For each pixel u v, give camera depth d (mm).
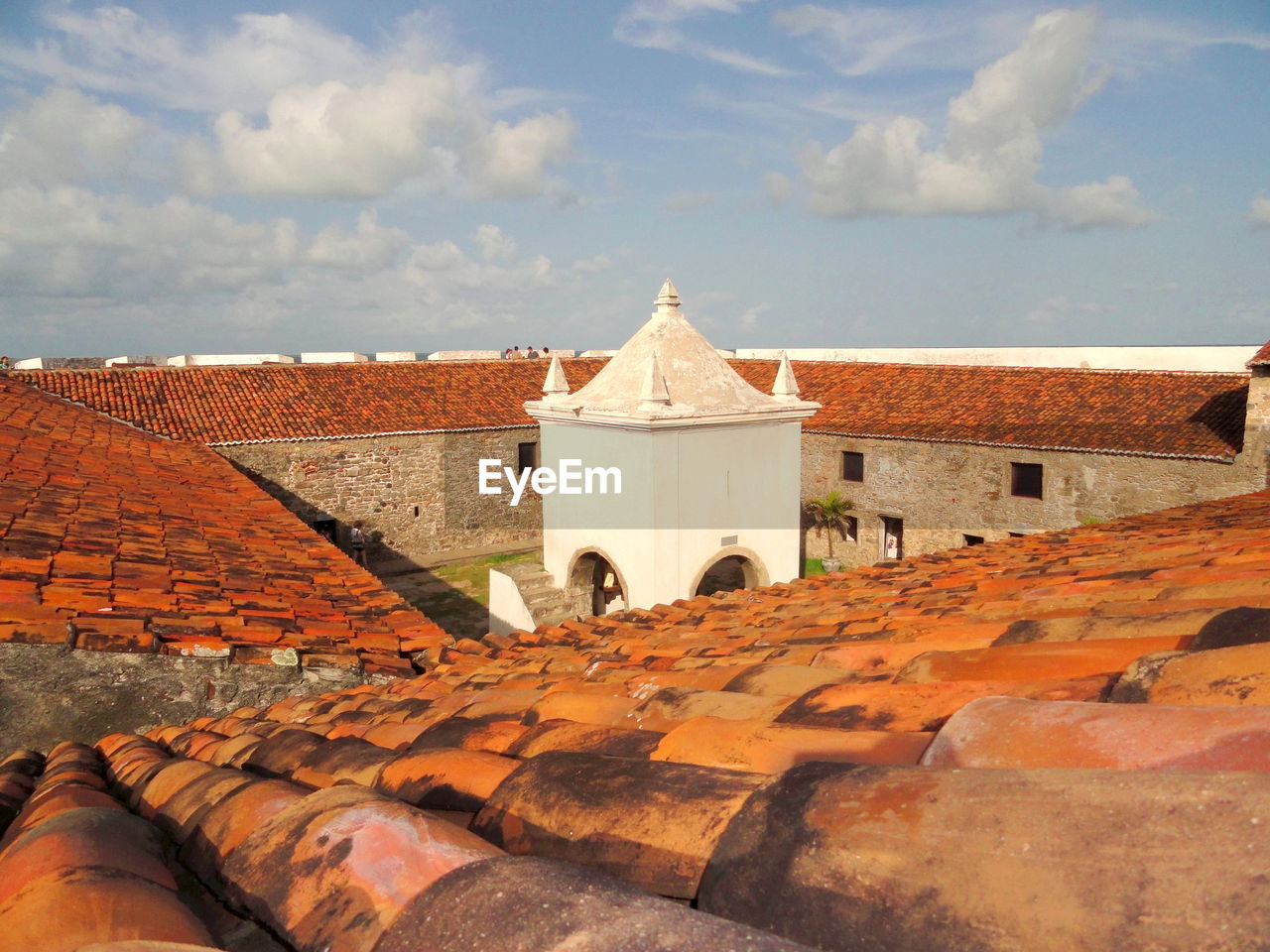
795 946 1249
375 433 26766
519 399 30672
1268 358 19156
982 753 1892
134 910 1907
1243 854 1245
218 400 26359
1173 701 2117
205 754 4688
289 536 11195
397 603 8484
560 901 1508
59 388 24266
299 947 1839
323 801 2424
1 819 3855
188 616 6570
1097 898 1279
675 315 13219
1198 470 20500
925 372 28797
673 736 2621
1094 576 5473
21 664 5684
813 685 3477
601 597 14906
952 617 4820
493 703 4312
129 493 11633
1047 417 24000
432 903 1661
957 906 1377
